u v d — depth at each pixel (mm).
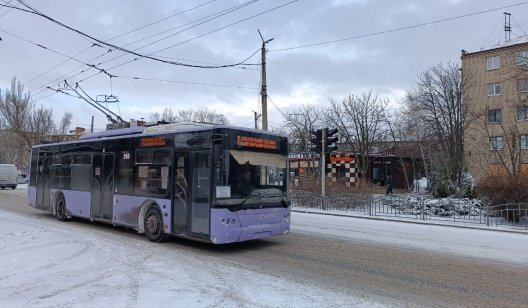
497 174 16391
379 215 17453
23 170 58375
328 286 6930
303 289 6723
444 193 19844
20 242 10219
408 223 15406
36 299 5934
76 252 9227
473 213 16141
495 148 24578
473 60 44812
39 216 16672
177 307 5684
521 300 6352
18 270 7539
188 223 10164
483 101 43562
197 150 10125
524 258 9367
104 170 13195
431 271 8078
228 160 9695
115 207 12562
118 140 12695
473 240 11688
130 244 10617
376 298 6312
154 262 8562
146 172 11555
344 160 35750
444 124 36719
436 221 15547
